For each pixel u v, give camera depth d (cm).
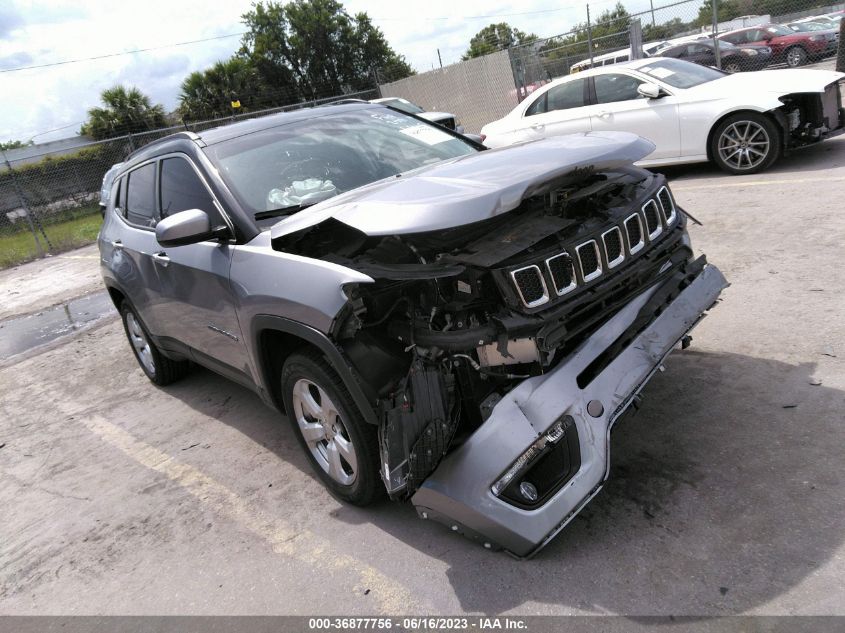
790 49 1584
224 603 275
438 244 264
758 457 285
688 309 295
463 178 272
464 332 247
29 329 838
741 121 770
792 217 590
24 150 2884
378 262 268
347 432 291
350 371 264
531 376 253
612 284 267
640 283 291
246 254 313
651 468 294
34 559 339
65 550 341
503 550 246
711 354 382
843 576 218
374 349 266
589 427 248
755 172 782
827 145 845
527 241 251
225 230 328
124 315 538
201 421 461
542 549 261
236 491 362
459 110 2038
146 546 329
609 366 263
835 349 358
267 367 331
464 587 253
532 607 235
